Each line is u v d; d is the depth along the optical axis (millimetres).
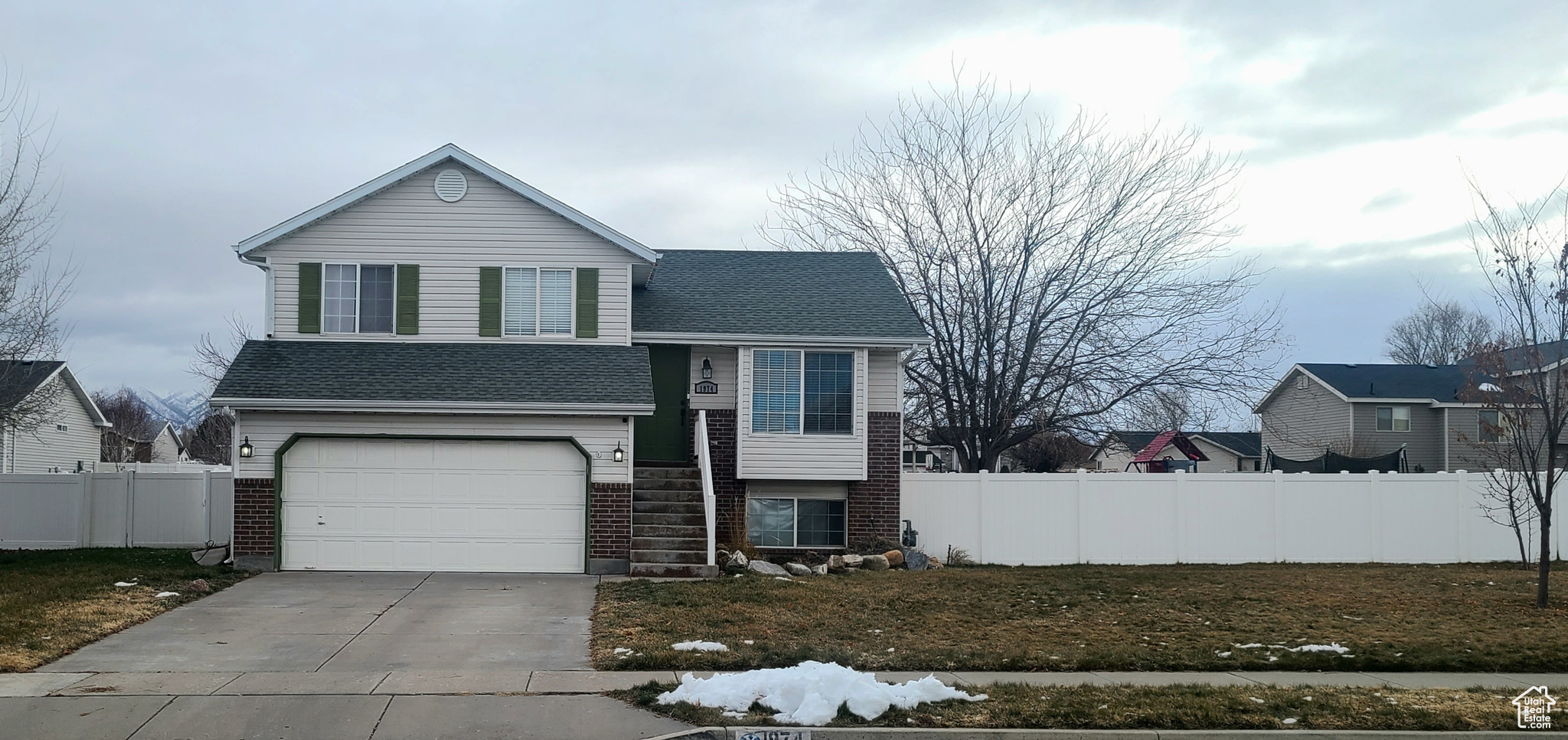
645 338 20719
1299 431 47062
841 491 21719
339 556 18125
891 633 13281
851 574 19203
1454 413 42562
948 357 29234
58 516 21406
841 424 21109
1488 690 10477
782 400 21047
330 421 18109
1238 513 22016
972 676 11008
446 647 12086
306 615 13969
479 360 19328
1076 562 21703
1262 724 9078
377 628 13203
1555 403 15906
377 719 9062
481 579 17359
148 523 21516
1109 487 21875
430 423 18297
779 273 24391
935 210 29312
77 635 12227
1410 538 22188
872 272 24578
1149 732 8867
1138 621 14344
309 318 19719
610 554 18312
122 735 8586
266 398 17609
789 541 21703
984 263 28750
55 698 9609
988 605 15469
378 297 19938
